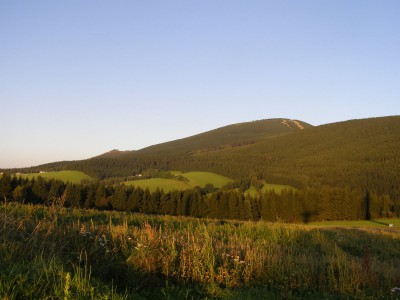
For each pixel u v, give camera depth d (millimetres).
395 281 7859
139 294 5766
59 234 7051
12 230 6562
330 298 6617
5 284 4477
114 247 7320
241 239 10984
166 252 7336
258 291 6590
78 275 5059
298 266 8102
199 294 6152
